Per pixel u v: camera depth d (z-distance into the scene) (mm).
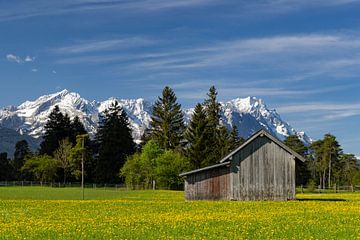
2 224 33344
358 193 98875
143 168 123312
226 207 49438
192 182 65250
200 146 134875
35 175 150250
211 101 151625
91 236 27781
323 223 34250
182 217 38000
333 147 173875
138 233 28859
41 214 41812
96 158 157125
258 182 64375
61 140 161000
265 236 28031
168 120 152375
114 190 112438
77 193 91125
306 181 162625
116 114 156625
